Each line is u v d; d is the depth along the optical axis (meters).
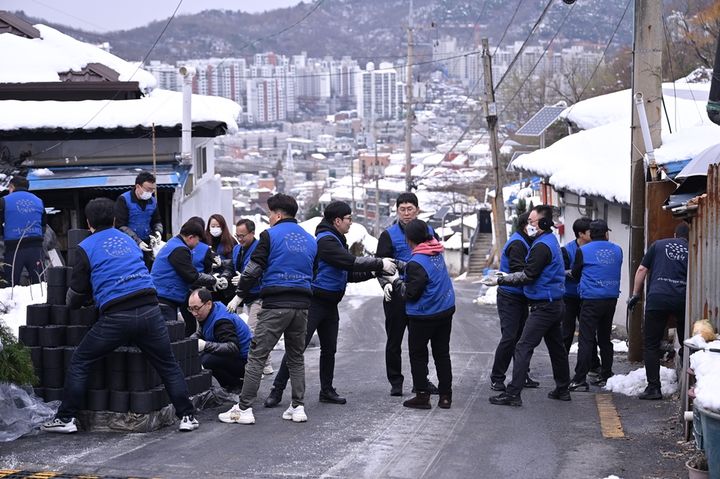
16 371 7.93
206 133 21.67
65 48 24.41
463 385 10.67
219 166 90.06
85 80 23.33
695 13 31.12
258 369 8.45
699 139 13.49
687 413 7.05
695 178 9.58
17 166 20.17
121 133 20.72
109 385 8.13
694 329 7.67
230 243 12.62
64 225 20.98
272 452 7.45
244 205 84.44
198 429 8.26
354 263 9.16
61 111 20.55
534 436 8.07
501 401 9.46
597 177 17.97
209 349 9.55
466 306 22.88
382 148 118.06
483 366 12.20
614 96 24.97
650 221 12.12
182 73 20.00
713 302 7.92
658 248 9.63
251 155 123.25
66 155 20.80
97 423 8.12
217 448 7.56
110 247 7.89
